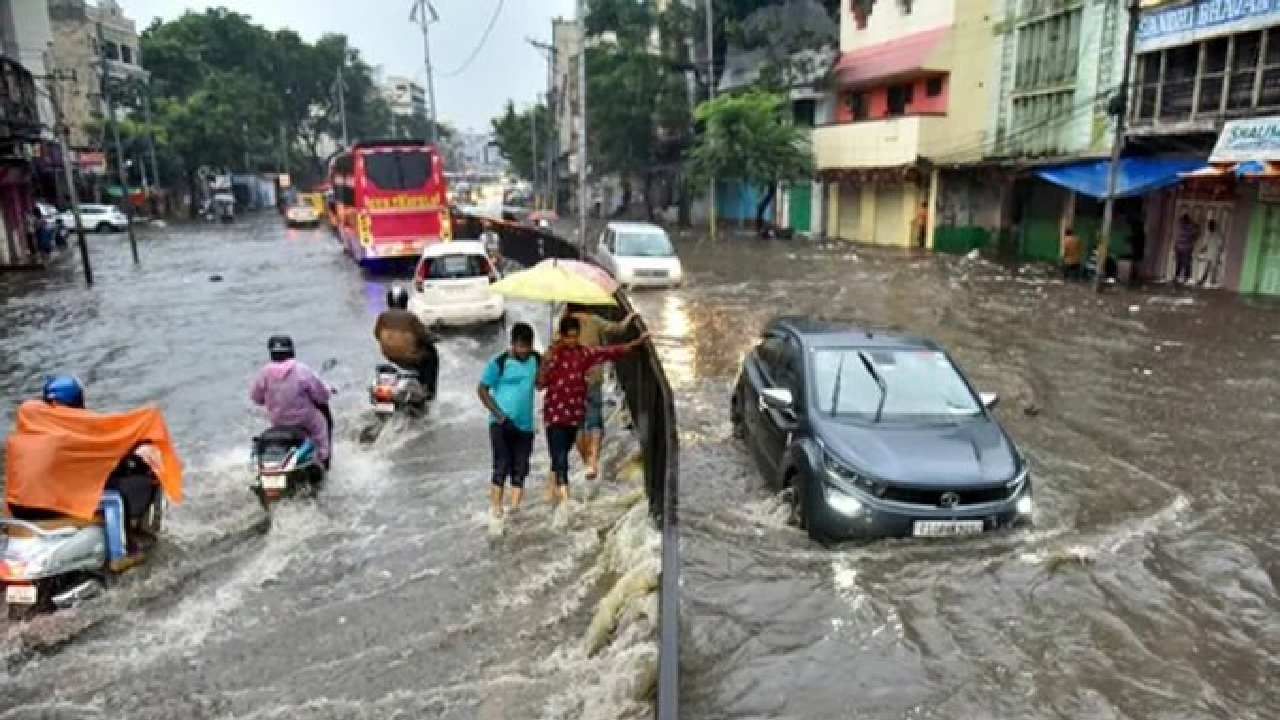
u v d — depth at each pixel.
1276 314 16.67
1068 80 25.23
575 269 8.73
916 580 6.01
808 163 35.78
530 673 5.16
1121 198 23.33
